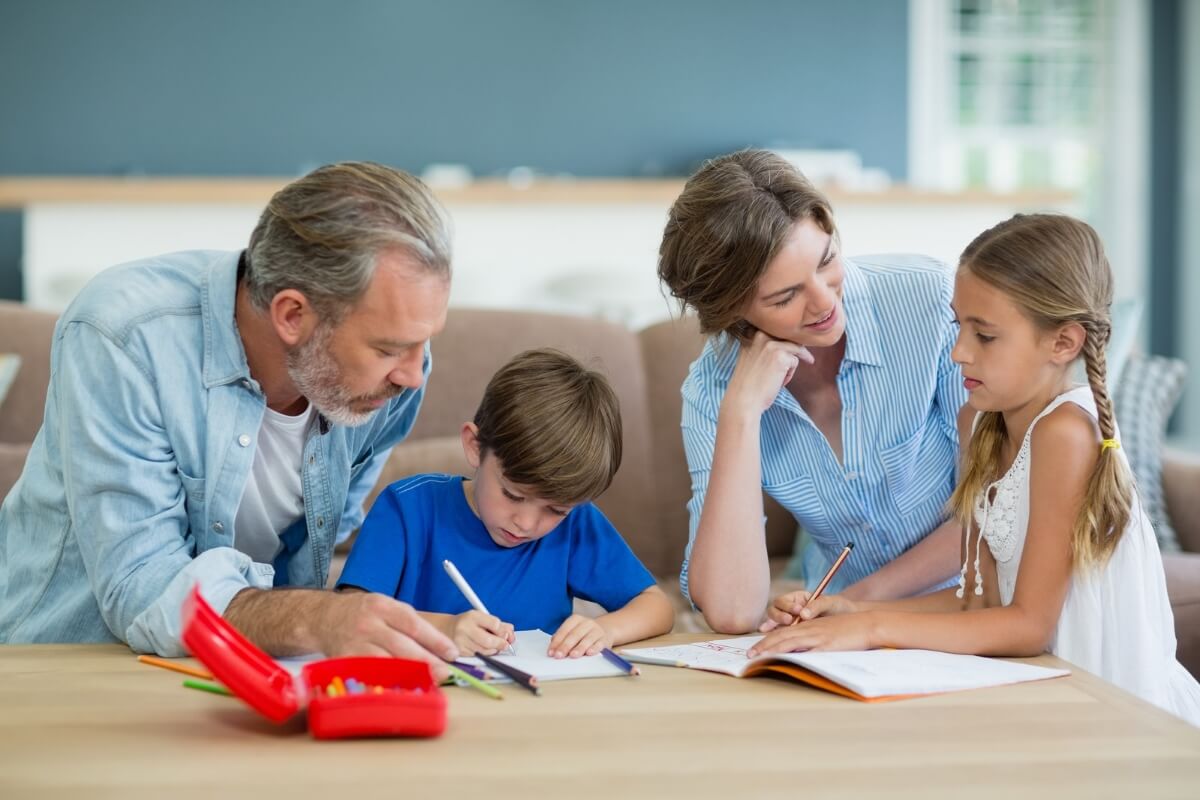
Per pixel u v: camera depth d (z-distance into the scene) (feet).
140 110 20.47
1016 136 22.81
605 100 21.57
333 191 3.92
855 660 3.70
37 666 3.73
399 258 3.90
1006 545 4.44
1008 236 4.34
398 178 3.99
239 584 4.00
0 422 8.02
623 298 14.75
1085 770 2.82
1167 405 8.84
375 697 2.99
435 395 8.28
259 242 4.08
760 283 4.59
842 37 22.04
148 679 3.56
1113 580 4.24
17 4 20.10
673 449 8.30
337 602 3.72
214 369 4.37
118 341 4.23
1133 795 2.67
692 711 3.29
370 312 3.94
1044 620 4.04
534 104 21.43
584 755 2.90
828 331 4.78
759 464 4.95
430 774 2.75
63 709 3.24
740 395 4.94
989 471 4.66
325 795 2.62
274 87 20.80
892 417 5.28
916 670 3.61
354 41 20.95
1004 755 2.92
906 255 5.57
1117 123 22.84
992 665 3.76
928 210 15.34
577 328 8.56
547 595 4.93
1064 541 4.13
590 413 4.61
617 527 8.13
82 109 20.34
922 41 22.31
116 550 4.12
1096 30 22.95
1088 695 3.46
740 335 5.03
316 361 4.10
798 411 5.30
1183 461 8.57
